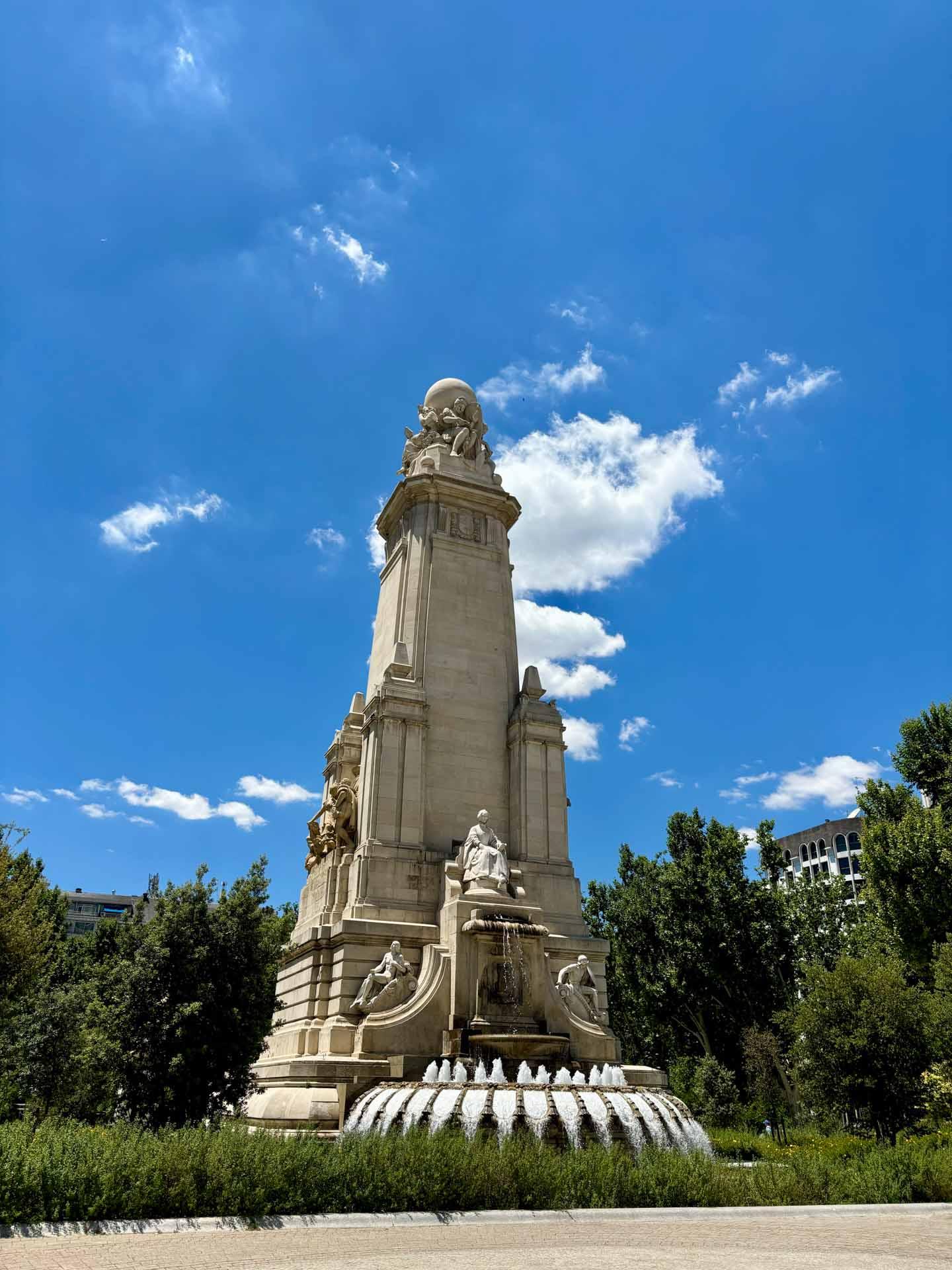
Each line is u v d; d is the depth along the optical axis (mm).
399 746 31125
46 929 28719
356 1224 11469
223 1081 20859
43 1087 27062
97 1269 8516
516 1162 13711
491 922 26328
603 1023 27781
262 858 23578
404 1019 24750
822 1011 26141
